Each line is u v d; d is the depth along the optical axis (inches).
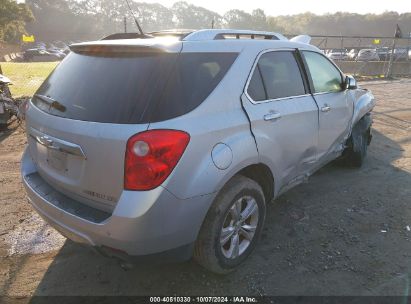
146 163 93.6
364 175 206.1
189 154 99.0
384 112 378.3
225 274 122.4
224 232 114.9
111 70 108.0
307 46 159.6
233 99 114.7
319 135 156.5
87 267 128.3
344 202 173.6
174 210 98.2
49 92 121.2
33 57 1887.3
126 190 95.5
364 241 141.9
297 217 159.6
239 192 114.6
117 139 95.0
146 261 101.3
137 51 107.0
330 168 215.9
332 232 148.3
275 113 127.4
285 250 136.3
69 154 106.7
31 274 124.7
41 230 151.2
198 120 102.7
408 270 125.2
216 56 115.0
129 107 98.3
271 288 117.3
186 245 104.7
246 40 128.6
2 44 2482.8
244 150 112.9
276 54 138.3
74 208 106.3
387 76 750.5
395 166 220.7
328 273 123.9
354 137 205.0
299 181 153.3
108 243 98.9
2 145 267.1
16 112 307.0
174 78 102.1
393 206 170.1
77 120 103.3
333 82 173.3
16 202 175.2
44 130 112.8
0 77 327.3
